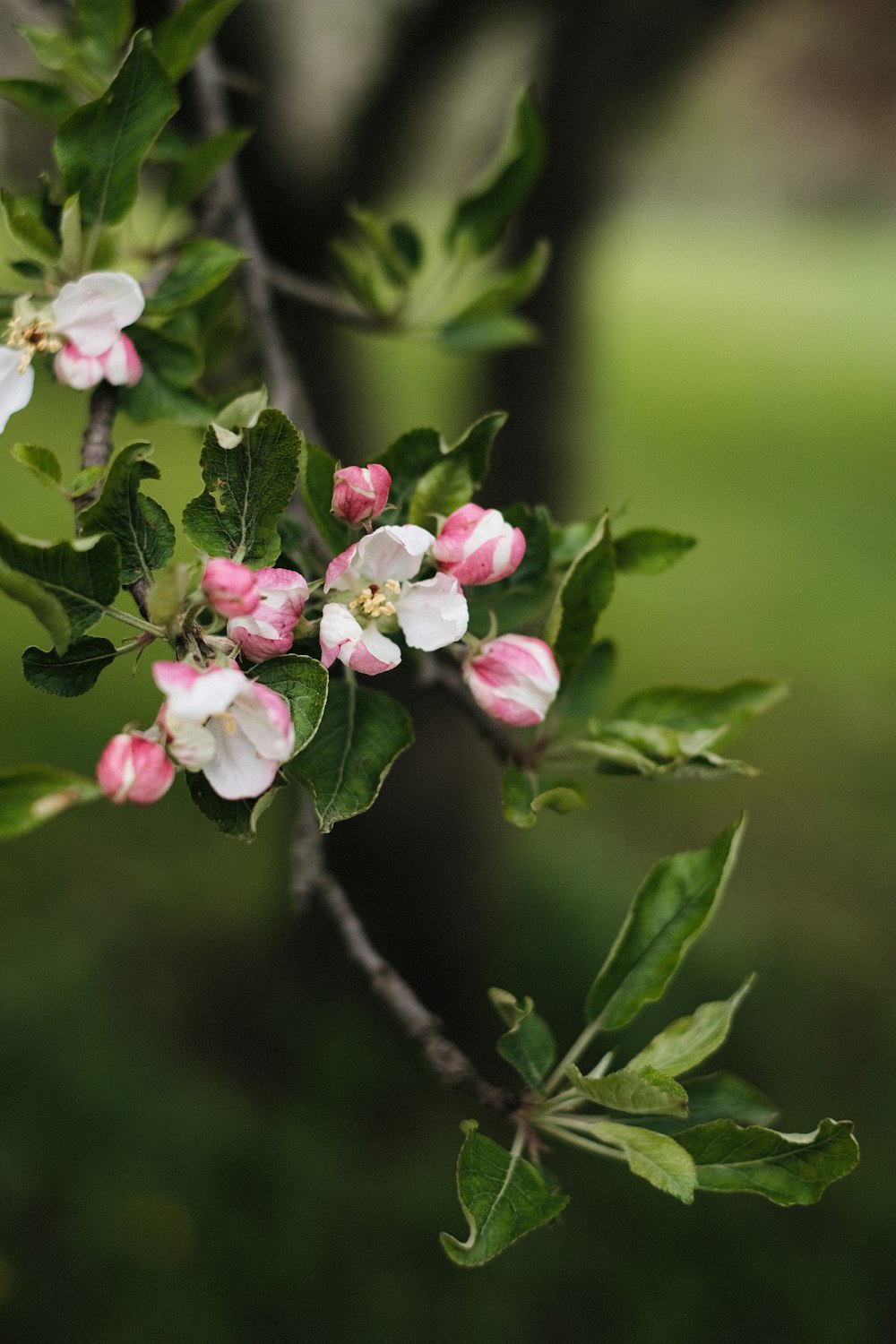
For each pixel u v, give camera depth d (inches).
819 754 345.4
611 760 64.3
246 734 44.2
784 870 296.8
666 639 411.8
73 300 55.8
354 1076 237.5
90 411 58.3
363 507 52.6
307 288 90.7
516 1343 190.2
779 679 67.6
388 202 150.7
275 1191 211.8
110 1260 196.7
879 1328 192.1
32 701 336.8
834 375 841.5
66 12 91.1
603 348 595.8
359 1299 195.2
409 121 141.2
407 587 50.8
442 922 243.8
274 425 46.9
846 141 1425.9
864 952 268.4
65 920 267.4
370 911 242.4
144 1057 235.5
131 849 289.9
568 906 275.7
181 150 78.0
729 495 564.4
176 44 64.0
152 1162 214.1
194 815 301.0
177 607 45.4
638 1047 245.0
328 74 154.6
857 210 1556.3
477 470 56.0
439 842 238.1
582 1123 56.7
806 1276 198.5
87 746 318.3
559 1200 51.7
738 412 725.3
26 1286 191.8
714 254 1437.0
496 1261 201.9
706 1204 209.9
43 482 49.5
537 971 257.4
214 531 48.1
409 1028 65.1
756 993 254.4
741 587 455.5
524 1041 59.8
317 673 45.9
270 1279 196.7
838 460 628.7
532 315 192.1
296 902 72.7
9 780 43.5
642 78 172.9
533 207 183.2
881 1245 203.3
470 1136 52.6
